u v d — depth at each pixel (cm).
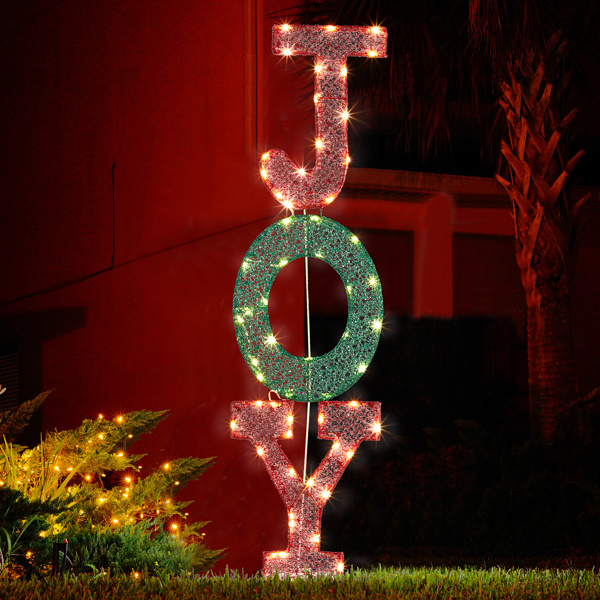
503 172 1647
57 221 1309
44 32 1334
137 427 1027
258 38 1282
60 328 1289
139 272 1276
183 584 711
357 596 682
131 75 1305
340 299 1647
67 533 849
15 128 1342
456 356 1636
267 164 878
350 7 1306
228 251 1268
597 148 1895
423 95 1420
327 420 852
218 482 1224
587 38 1483
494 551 1291
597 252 1888
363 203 1658
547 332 1430
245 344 863
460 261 1756
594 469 1374
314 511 845
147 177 1289
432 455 1411
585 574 846
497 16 1245
